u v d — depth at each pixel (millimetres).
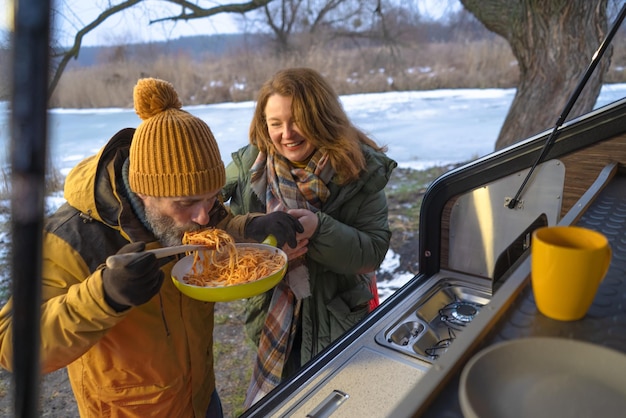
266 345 1534
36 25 365
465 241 1473
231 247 1136
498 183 1364
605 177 1099
